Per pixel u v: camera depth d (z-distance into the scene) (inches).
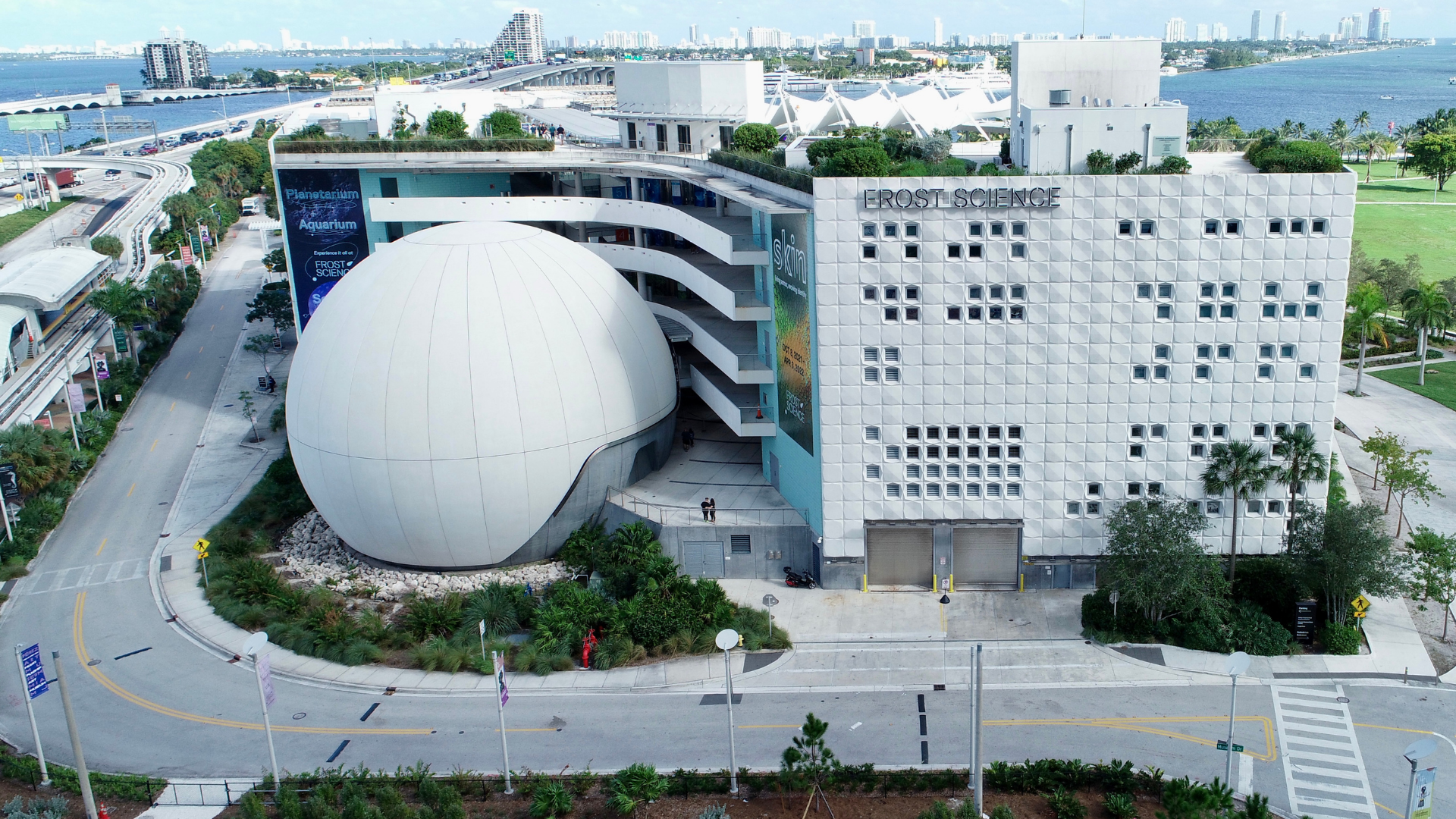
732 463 2861.7
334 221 3410.4
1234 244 2112.5
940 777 1676.9
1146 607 2127.2
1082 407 2241.6
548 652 2149.4
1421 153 7691.9
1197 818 1440.7
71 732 1644.9
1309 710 1887.3
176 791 1758.1
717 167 2933.1
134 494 3154.5
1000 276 2176.4
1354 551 2037.4
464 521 2459.4
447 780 1726.1
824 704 1967.3
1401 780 1689.2
